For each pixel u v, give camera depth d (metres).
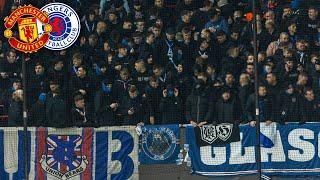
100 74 46.31
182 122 45.31
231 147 44.53
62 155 43.88
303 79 45.25
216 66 47.97
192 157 44.56
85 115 44.28
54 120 43.72
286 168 44.66
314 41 50.22
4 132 43.34
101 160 44.22
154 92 45.19
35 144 43.59
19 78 46.38
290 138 44.66
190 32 48.81
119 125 44.88
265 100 44.47
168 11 52.56
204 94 44.75
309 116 44.84
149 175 44.53
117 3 53.59
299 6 53.19
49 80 45.31
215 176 44.56
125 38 49.53
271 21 49.59
